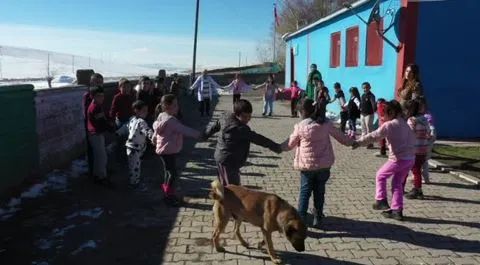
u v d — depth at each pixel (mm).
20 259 5031
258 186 7938
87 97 8008
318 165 5734
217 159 5832
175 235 5699
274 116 19516
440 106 12539
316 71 16328
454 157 9898
